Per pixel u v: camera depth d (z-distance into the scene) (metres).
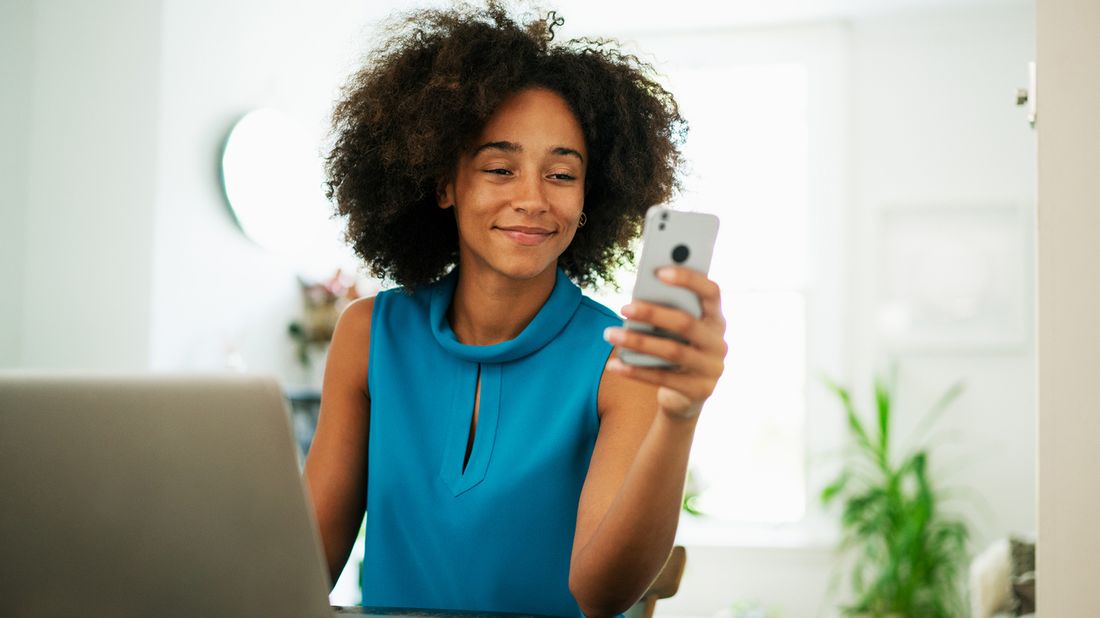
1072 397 1.24
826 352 4.52
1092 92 1.25
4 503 0.72
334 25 4.08
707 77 4.64
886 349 4.50
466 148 1.17
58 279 3.19
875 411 4.49
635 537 0.91
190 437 0.68
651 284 0.82
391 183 1.31
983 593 3.38
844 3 4.31
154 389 0.68
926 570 4.01
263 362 3.63
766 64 4.59
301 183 3.81
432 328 1.22
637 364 0.82
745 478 4.58
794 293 4.57
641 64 1.36
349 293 3.89
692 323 0.80
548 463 1.11
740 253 4.61
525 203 1.12
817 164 4.55
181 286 3.24
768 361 4.58
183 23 3.24
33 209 3.22
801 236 4.57
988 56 4.43
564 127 1.16
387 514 1.17
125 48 3.18
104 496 0.70
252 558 0.70
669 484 0.89
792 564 4.39
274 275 3.72
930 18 4.43
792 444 4.56
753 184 4.61
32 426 0.70
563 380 1.15
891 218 4.52
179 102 3.23
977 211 4.43
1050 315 1.25
